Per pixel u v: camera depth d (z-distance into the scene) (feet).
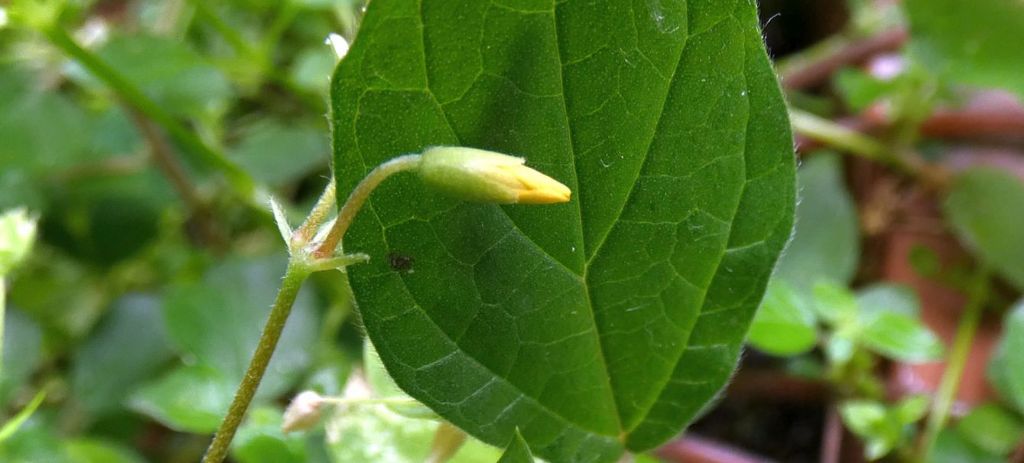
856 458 0.49
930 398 0.50
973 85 0.58
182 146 0.61
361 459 0.36
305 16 0.71
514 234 0.28
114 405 0.51
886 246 0.60
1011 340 0.45
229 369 0.47
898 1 0.60
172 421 0.40
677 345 0.30
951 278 0.57
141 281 0.61
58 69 0.55
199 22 0.69
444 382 0.29
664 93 0.26
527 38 0.25
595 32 0.25
